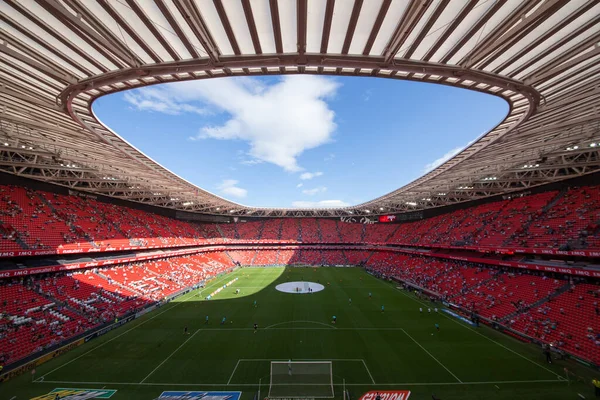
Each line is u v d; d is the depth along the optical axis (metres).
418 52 11.36
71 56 12.34
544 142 23.77
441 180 40.78
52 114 18.89
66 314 27.86
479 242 42.16
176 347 24.89
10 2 9.04
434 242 53.56
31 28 10.46
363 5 8.73
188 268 56.41
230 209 81.25
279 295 44.00
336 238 87.81
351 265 78.19
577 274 26.77
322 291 46.84
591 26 9.82
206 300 40.84
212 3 8.64
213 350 24.28
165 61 12.11
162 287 42.94
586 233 29.53
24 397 17.72
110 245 40.44
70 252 33.91
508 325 28.70
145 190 47.19
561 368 21.17
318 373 20.36
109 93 16.22
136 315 32.91
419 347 24.97
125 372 20.66
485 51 10.84
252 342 25.98
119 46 11.02
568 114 18.83
